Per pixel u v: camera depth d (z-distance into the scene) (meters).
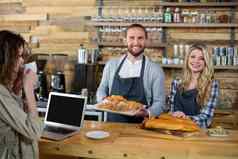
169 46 4.04
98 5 4.22
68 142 1.83
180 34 4.03
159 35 3.96
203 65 2.48
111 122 2.46
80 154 1.81
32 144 1.69
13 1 4.48
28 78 1.74
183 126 1.98
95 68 3.94
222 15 3.86
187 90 2.56
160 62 3.96
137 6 4.10
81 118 2.06
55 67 4.34
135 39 2.71
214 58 3.74
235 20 3.88
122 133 2.02
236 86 3.91
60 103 2.17
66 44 4.36
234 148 1.73
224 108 3.87
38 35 4.44
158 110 2.58
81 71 3.90
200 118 2.36
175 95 2.61
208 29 3.96
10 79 1.63
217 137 1.94
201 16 3.86
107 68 2.89
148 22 3.93
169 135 1.97
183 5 3.87
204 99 2.46
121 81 2.78
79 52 3.96
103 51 4.15
